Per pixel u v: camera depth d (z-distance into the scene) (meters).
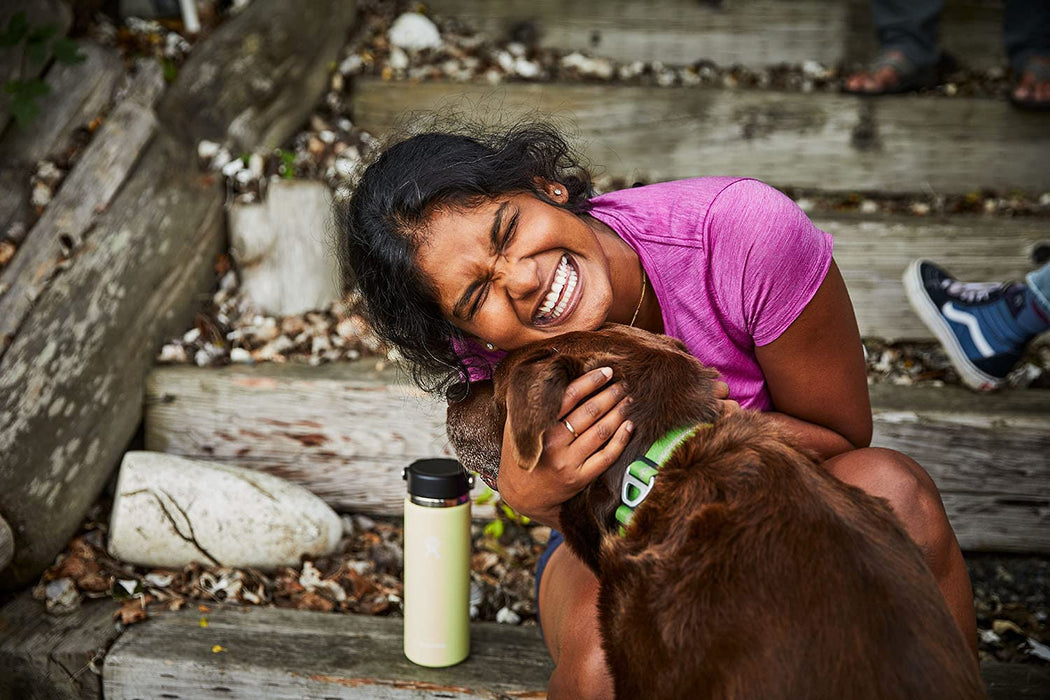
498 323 1.58
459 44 3.85
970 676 1.26
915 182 3.53
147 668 2.13
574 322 1.62
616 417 1.50
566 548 1.89
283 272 3.04
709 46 3.92
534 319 1.63
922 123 3.48
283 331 2.98
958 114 3.47
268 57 3.32
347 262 1.80
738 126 3.50
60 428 2.50
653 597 1.37
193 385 2.72
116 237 2.82
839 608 1.26
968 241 3.09
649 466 1.49
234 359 2.86
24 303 2.72
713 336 1.79
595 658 1.61
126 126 3.05
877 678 1.22
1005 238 3.09
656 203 1.79
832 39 3.91
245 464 2.74
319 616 2.34
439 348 1.71
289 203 3.03
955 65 3.85
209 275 3.06
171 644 2.19
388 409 2.69
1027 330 2.67
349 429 2.71
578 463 1.50
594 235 1.65
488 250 1.54
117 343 2.68
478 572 2.54
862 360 1.83
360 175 1.76
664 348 1.59
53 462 2.46
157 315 2.82
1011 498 2.63
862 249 3.09
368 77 3.55
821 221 3.10
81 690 2.15
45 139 3.10
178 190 3.01
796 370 1.79
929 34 3.54
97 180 2.94
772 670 1.25
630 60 3.94
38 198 2.99
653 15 3.90
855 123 3.49
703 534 1.37
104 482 2.62
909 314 3.12
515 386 1.47
